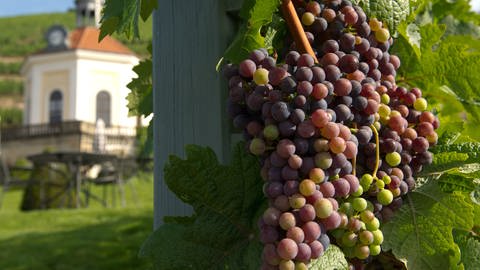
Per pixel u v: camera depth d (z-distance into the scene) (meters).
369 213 0.64
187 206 0.83
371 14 0.71
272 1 0.69
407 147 0.70
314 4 0.70
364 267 0.74
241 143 0.70
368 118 0.65
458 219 0.69
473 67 0.88
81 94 19.11
